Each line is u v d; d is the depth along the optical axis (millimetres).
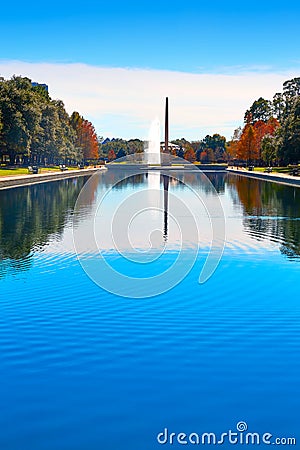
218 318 10094
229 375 7750
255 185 49281
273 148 74625
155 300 11250
